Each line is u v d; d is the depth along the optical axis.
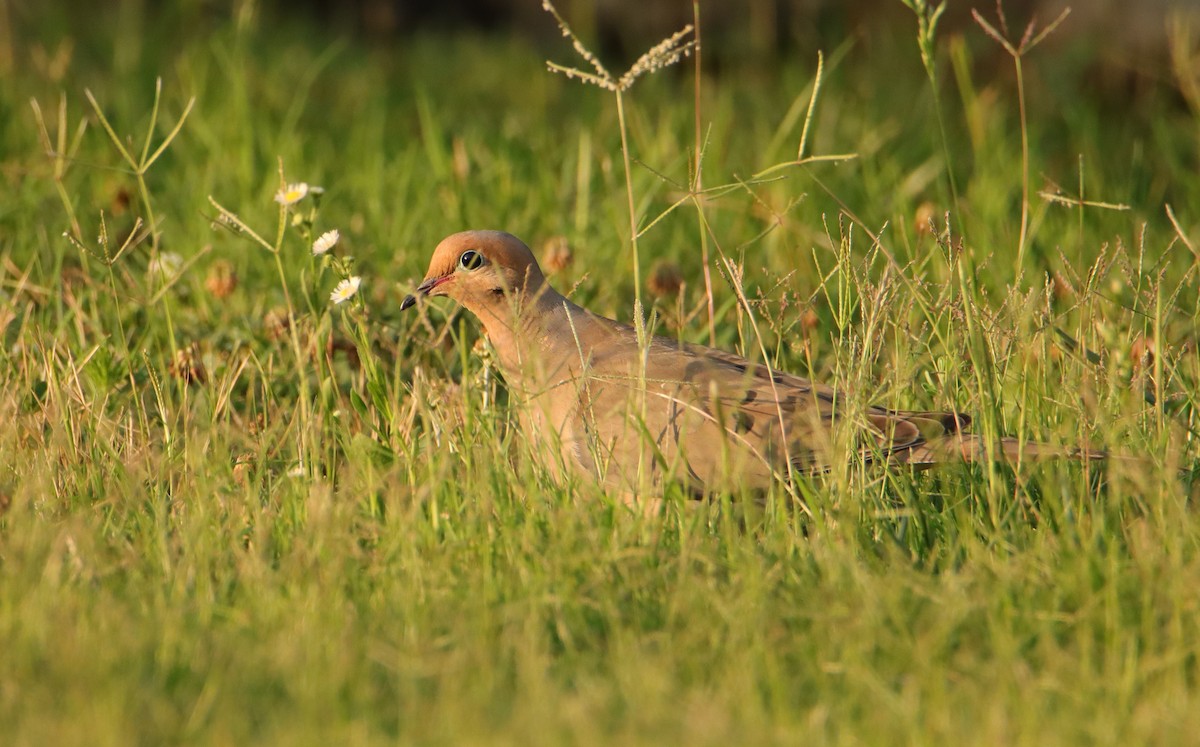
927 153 17.31
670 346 10.35
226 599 8.23
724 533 8.76
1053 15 21.47
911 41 22.67
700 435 9.59
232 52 21.72
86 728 6.66
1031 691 7.14
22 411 10.67
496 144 17.02
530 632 7.58
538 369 10.13
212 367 11.43
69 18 24.31
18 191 15.38
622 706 7.11
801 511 9.34
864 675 7.25
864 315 9.92
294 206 14.52
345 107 20.75
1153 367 10.52
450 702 6.94
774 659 7.43
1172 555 8.08
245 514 9.16
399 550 8.49
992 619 7.69
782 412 9.59
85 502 9.38
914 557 8.57
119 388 11.27
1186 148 17.92
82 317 12.10
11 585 7.89
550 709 6.91
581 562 8.27
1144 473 9.05
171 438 10.29
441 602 8.04
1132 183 15.79
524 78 23.16
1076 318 12.13
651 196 14.41
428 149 16.34
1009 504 8.98
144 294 12.56
